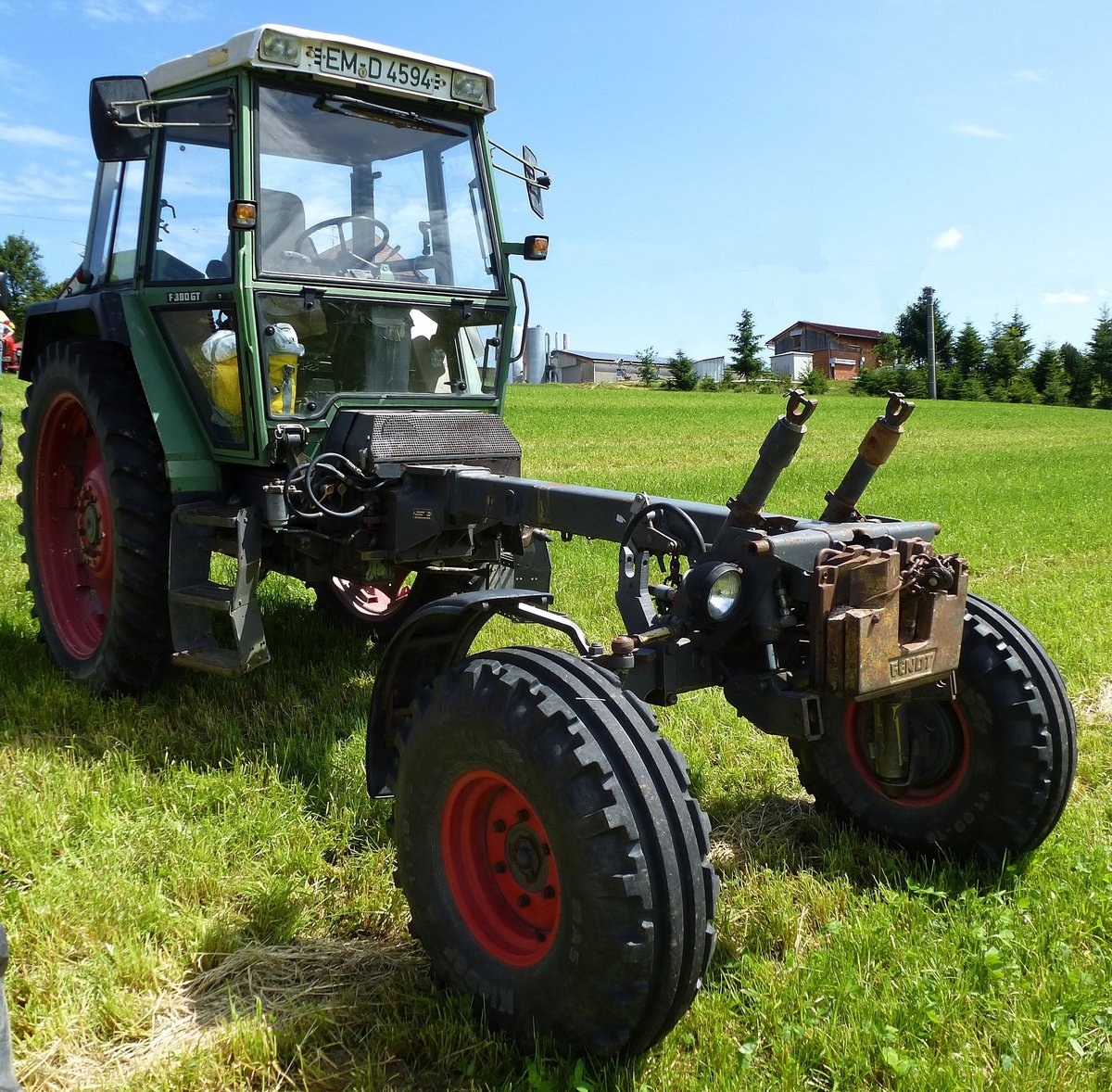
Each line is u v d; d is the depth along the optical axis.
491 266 5.11
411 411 4.80
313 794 4.08
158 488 4.84
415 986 2.89
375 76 4.51
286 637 6.06
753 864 3.62
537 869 2.68
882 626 2.83
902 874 3.57
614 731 2.52
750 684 3.17
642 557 3.41
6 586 6.99
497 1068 2.56
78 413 5.46
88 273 5.67
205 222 4.48
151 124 4.23
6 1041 1.92
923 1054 2.57
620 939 2.37
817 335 82.88
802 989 2.82
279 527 4.34
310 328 4.54
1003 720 3.34
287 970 2.99
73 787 3.92
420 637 3.24
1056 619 6.77
